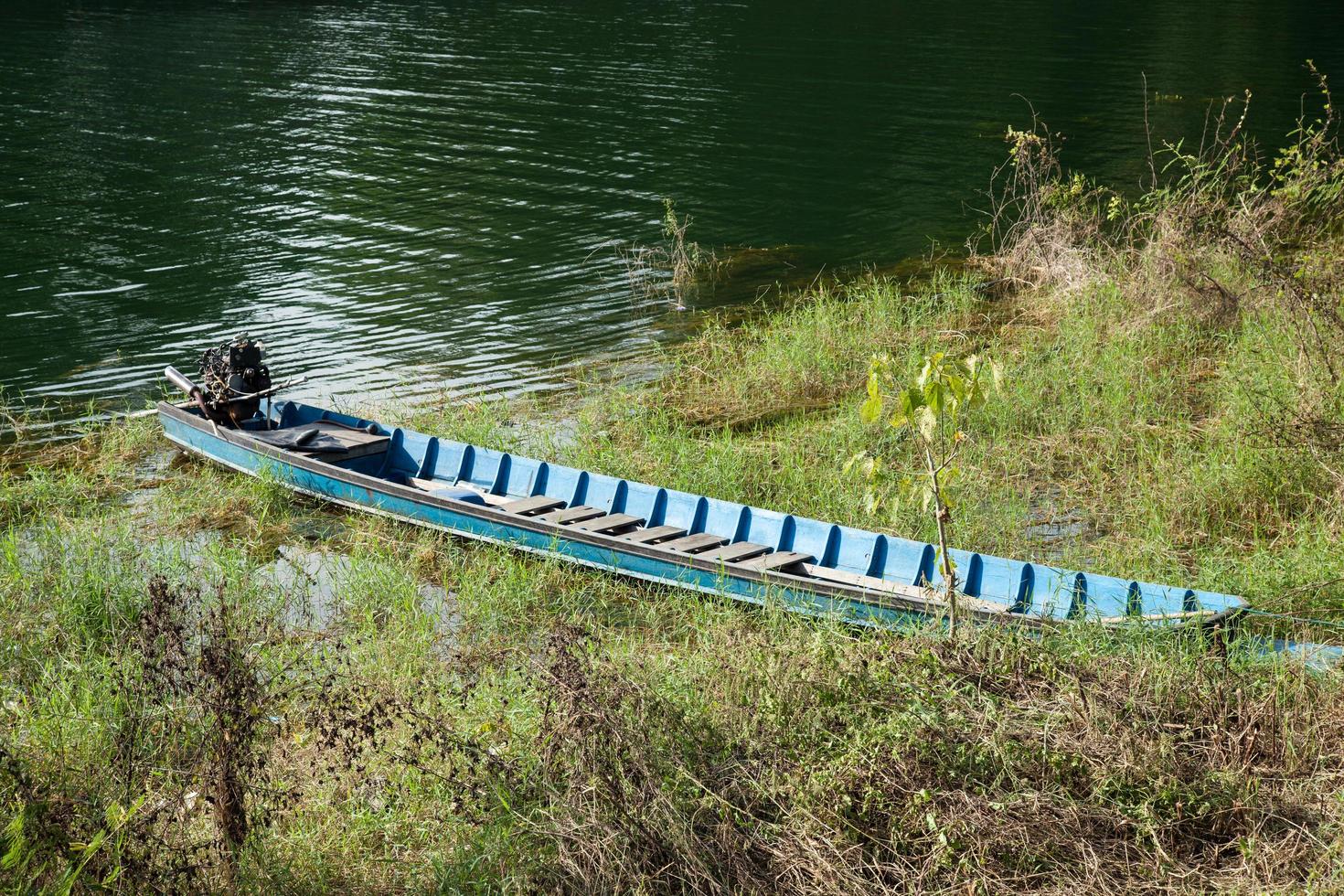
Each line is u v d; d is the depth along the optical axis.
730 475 12.76
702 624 10.26
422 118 32.81
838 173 28.22
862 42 45.25
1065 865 6.15
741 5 54.97
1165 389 14.40
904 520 11.69
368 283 20.58
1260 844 6.23
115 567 10.93
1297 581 9.83
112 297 19.55
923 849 6.34
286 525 12.53
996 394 14.27
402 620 10.12
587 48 43.50
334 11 51.22
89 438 14.38
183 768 7.14
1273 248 17.97
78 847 5.91
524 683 8.68
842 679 7.66
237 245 22.38
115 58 39.97
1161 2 56.47
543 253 22.42
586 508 12.05
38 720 7.92
